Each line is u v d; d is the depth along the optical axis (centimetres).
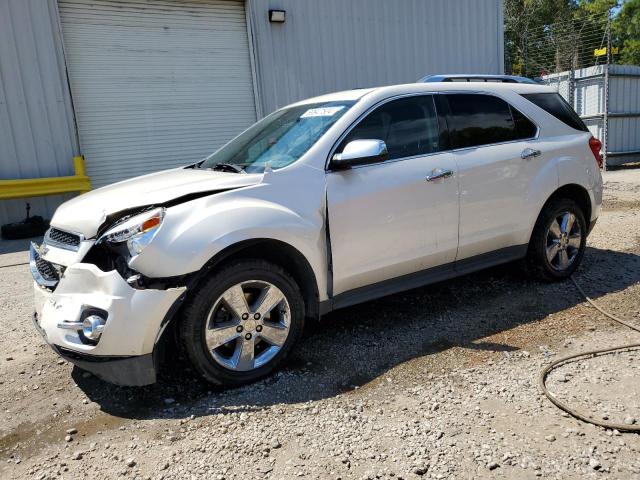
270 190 354
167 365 376
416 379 342
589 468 250
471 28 1401
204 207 329
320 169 373
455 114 445
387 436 283
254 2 1110
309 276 364
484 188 443
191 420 307
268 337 347
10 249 807
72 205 365
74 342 311
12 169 934
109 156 1024
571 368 346
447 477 249
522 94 495
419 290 509
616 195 1041
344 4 1211
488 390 323
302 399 324
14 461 280
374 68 1266
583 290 489
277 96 1162
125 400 335
